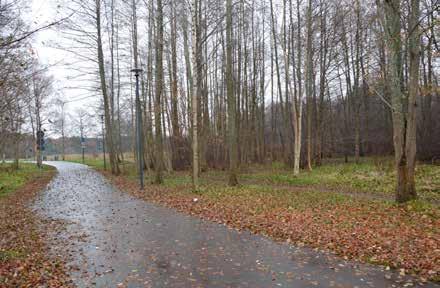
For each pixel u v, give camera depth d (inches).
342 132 1537.9
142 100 1167.0
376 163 1017.5
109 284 246.1
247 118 1392.7
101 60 1133.7
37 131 1588.3
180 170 1258.6
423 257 273.7
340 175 874.8
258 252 310.3
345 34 1263.5
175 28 1011.3
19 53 350.9
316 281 241.9
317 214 447.5
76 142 3484.3
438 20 434.9
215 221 438.0
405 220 395.2
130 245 341.7
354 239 330.0
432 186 633.6
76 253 317.7
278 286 235.5
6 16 292.8
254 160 1483.8
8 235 385.1
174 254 311.1
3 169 1255.5
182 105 1238.9
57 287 240.5
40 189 841.5
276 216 440.1
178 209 525.3
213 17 1047.6
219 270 269.0
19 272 267.1
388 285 232.4
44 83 1560.0
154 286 241.1
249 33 1379.2
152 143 1179.3
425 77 1008.2
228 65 746.8
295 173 916.6
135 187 812.0
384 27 480.1
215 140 1315.2
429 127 1104.8
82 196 701.3
